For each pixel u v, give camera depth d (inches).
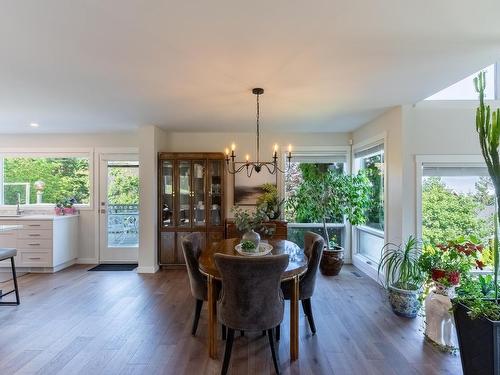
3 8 61.7
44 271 178.7
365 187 169.6
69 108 136.9
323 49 80.6
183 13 63.9
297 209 182.2
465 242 103.2
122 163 201.9
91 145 200.7
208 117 154.9
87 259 200.8
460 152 131.6
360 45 78.5
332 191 170.6
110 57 85.0
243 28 70.1
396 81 104.6
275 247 115.3
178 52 82.0
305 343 96.1
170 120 161.8
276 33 72.4
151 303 129.7
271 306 79.3
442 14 64.7
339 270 169.2
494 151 76.5
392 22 67.8
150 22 67.4
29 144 199.5
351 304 127.8
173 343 96.3
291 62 88.6
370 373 80.5
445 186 134.4
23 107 135.3
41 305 127.0
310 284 100.1
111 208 202.4
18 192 202.4
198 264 101.7
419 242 125.5
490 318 71.8
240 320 78.4
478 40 76.0
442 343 93.1
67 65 90.2
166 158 182.1
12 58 85.5
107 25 68.6
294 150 196.2
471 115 131.7
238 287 76.9
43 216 182.5
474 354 74.5
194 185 185.2
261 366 84.0
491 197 132.6
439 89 112.7
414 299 113.5
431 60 87.7
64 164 203.5
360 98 123.5
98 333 102.4
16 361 85.4
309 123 169.8
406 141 132.7
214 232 183.0
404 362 85.4
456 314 79.8
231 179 195.9
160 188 181.9
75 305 127.1
